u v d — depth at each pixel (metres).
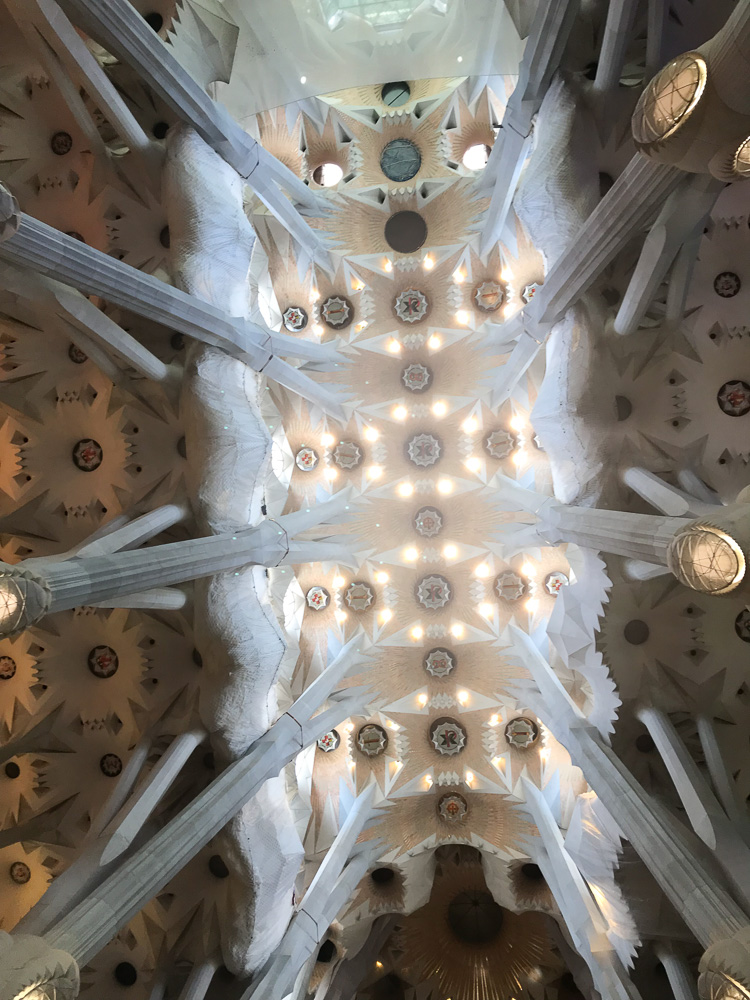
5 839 13.40
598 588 12.23
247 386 13.38
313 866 15.95
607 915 12.61
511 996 18.11
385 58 14.05
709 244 11.66
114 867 10.02
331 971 16.41
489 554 18.50
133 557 9.73
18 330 13.22
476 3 12.99
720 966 6.79
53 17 10.28
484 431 18.64
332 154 17.39
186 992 12.17
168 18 12.64
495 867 17.25
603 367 12.03
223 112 12.62
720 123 6.00
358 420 18.78
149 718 13.59
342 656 17.50
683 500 10.48
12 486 13.72
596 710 12.80
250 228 13.08
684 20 10.47
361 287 18.30
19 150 12.75
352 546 18.44
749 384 11.98
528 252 16.72
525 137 12.66
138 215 12.77
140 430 13.07
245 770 12.23
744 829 10.01
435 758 17.88
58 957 7.23
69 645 13.90
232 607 12.73
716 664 12.10
